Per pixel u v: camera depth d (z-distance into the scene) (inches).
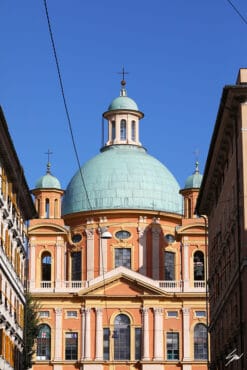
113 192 4569.4
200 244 4375.0
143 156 4773.6
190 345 4192.9
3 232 2369.6
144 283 4237.2
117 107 4864.7
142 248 4416.8
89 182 4633.4
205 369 4151.1
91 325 4224.9
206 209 3029.0
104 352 4210.1
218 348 2679.6
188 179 4552.2
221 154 2474.2
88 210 4468.5
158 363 4158.5
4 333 2365.9
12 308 2559.1
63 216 4549.7
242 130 2137.1
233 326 2277.3
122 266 4315.9
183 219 4419.3
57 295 4232.3
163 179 4675.2
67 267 4463.6
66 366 4170.8
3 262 2343.8
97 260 4419.3
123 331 4224.9
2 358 2314.2
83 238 4471.0
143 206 4534.9
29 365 3491.6
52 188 4500.5
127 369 4170.8
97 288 4247.0
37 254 4343.0
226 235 2422.5
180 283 4293.8
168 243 4475.9
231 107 2198.6
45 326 4222.4
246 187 2111.2
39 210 4493.1
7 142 2278.5
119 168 4658.0
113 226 4443.9
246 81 2190.0
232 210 2298.2
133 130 4881.9
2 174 2359.7
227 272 2420.0
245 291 2070.6
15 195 2640.3
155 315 4224.9
